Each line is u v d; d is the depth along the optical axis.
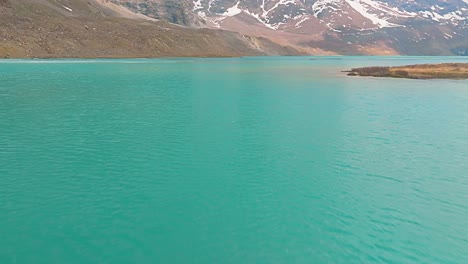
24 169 19.34
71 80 59.88
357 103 42.59
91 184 17.67
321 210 15.62
